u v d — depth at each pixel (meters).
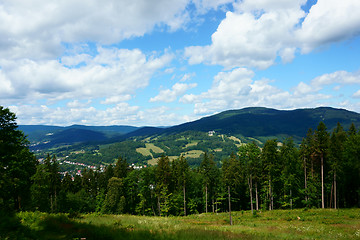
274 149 51.56
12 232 9.64
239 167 52.44
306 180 52.34
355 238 17.77
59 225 13.11
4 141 22.09
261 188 57.34
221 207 65.94
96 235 11.91
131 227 17.34
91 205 64.62
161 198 57.16
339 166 44.19
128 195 59.25
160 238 12.93
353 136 44.09
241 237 15.00
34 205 39.88
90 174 74.88
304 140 51.59
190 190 62.69
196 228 19.02
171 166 60.84
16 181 25.89
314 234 20.19
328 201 54.09
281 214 41.47
